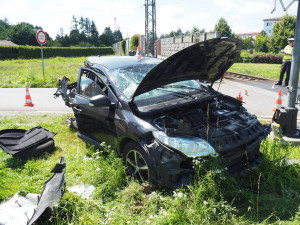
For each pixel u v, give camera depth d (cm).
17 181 369
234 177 325
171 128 308
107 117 389
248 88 1139
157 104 377
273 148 404
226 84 1262
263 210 297
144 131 326
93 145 457
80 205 305
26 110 819
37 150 454
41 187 352
